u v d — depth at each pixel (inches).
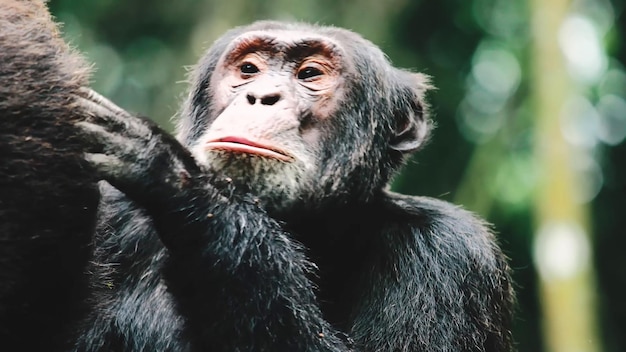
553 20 555.2
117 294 280.2
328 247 310.7
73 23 815.1
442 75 848.9
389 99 330.6
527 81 747.4
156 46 806.5
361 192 315.6
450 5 850.8
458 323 297.7
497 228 782.5
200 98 320.8
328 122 305.1
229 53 309.9
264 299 246.4
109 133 216.8
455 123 844.6
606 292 870.4
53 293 187.9
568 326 502.0
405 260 306.8
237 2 737.0
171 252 235.5
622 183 870.4
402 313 296.2
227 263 240.7
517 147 754.8
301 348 251.6
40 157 180.4
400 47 817.5
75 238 188.5
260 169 275.7
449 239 313.6
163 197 227.1
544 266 514.9
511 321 333.4
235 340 242.2
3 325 181.3
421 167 830.5
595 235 869.2
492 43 859.4
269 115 286.4
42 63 186.7
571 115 548.7
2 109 177.6
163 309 274.7
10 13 191.6
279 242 257.3
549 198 524.1
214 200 241.1
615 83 851.4
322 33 326.3
